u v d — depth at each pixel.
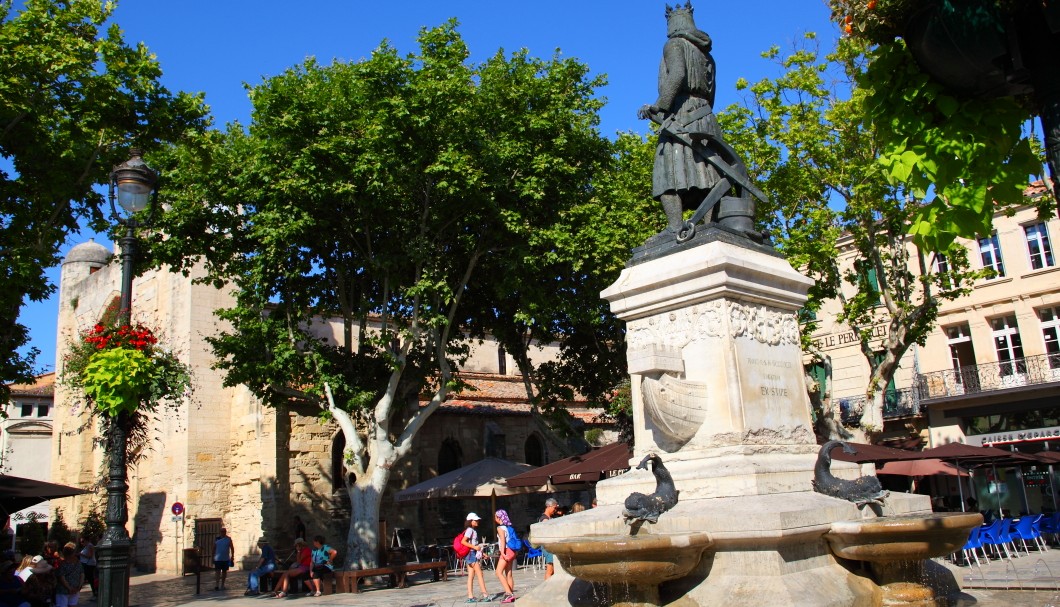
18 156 17.72
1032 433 29.62
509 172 22.17
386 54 20.89
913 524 6.45
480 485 24.72
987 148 3.96
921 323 23.75
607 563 6.25
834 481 7.55
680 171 8.98
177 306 33.50
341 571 20.48
